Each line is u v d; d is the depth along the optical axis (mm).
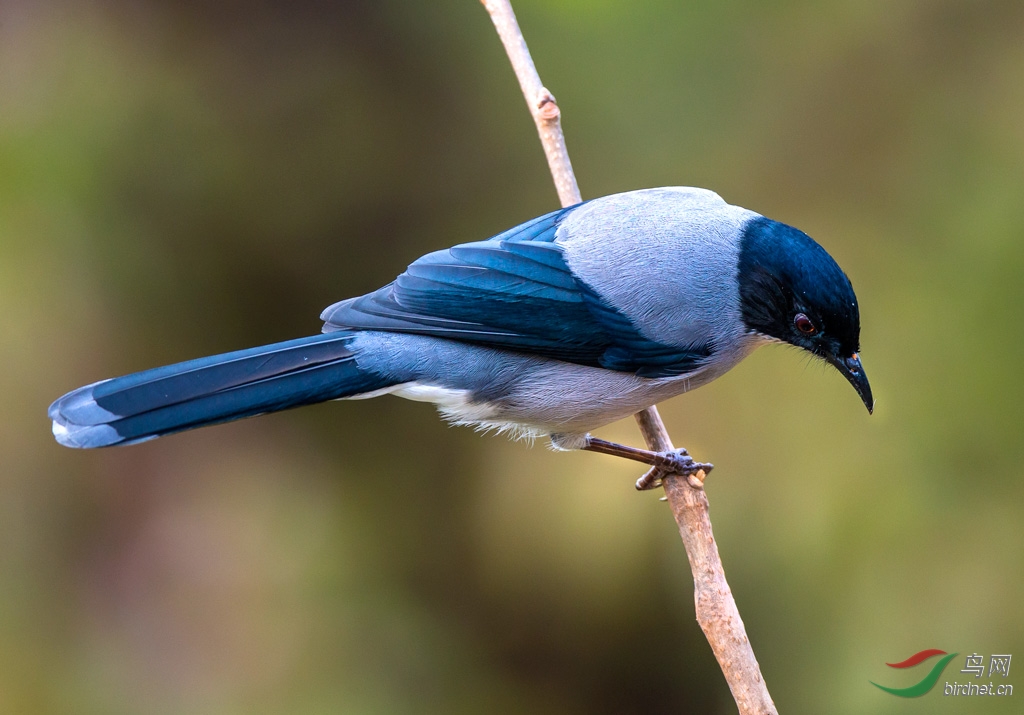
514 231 9102
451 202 12617
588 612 11570
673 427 11359
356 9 12734
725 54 12273
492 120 12594
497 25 9773
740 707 7586
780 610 10664
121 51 11953
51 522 11281
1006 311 10992
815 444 10992
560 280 8742
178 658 11180
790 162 12125
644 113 12180
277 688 11109
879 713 10141
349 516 12102
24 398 11211
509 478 11992
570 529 11625
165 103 12047
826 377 11133
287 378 8266
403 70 12766
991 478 10625
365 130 12617
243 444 12203
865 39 12258
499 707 11414
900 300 11352
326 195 12531
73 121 11633
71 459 11367
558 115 9500
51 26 11836
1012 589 10258
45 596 11094
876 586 10492
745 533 10914
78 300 11461
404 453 12383
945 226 11648
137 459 11719
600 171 12164
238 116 12383
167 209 12031
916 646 10281
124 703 10883
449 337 8656
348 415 12422
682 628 11438
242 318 12359
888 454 10820
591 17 12219
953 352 10984
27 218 11336
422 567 12031
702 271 8648
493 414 9102
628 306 8688
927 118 12062
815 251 8484
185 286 12078
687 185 12078
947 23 12203
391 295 8734
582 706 11492
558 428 9258
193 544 11617
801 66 12266
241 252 12328
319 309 12516
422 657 11492
